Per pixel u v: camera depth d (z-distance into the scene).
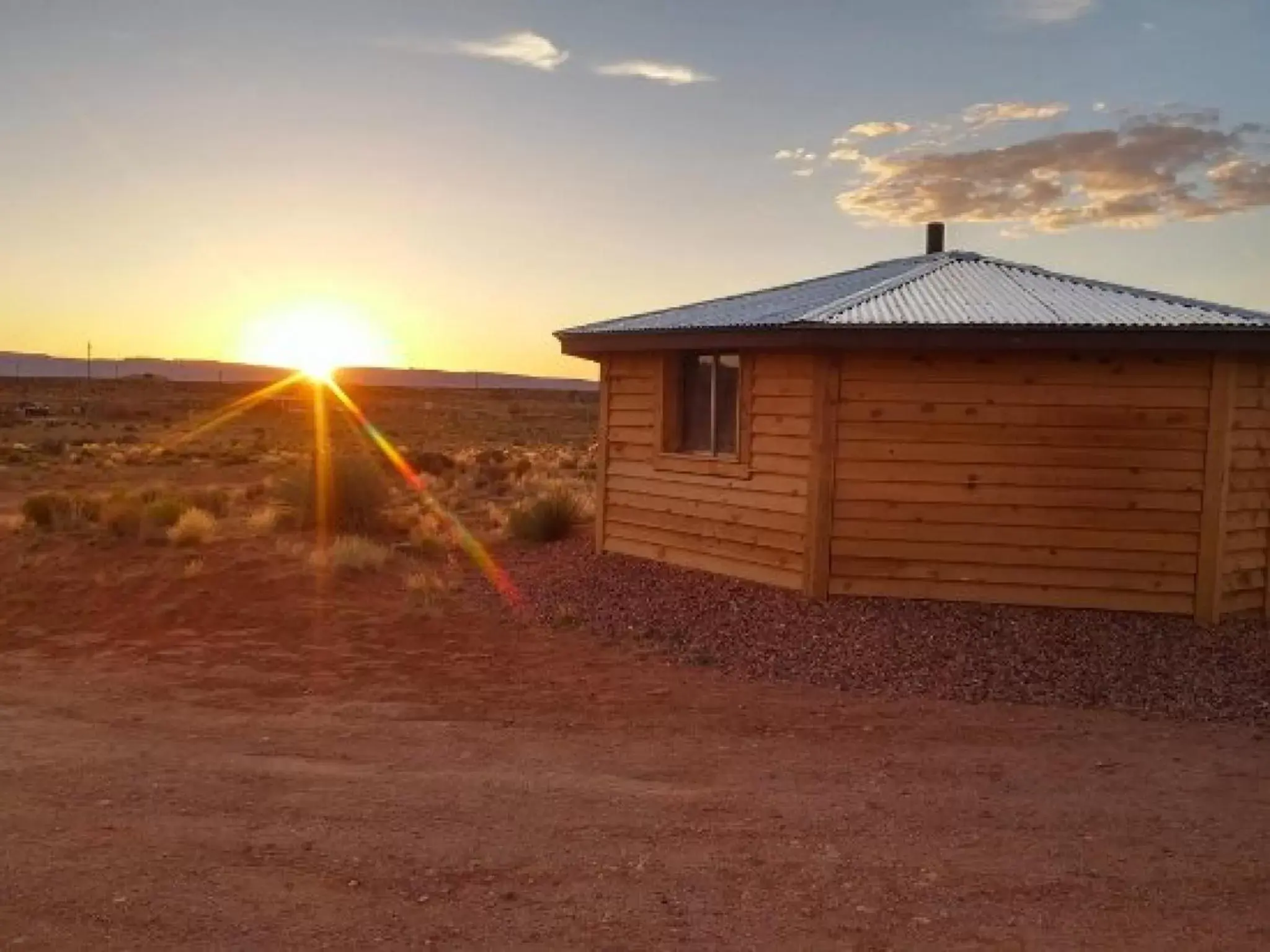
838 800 6.23
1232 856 5.48
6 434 53.94
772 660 9.48
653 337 12.28
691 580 12.19
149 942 4.49
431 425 74.94
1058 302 11.20
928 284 12.26
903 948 4.48
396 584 12.86
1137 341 9.99
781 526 11.47
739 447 11.97
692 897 4.95
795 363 11.30
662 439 13.03
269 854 5.41
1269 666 9.30
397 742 7.36
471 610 11.60
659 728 7.69
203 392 132.62
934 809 6.10
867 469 10.90
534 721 7.86
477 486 26.41
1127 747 7.31
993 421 10.65
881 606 10.74
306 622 11.01
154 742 7.34
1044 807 6.15
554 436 66.00
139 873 5.17
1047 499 10.60
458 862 5.32
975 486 10.71
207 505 19.50
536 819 5.90
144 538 15.22
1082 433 10.52
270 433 60.97
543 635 10.54
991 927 4.68
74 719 7.93
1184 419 10.37
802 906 4.87
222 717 7.99
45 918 4.70
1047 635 9.94
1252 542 10.84
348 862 5.32
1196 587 10.41
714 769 6.79
